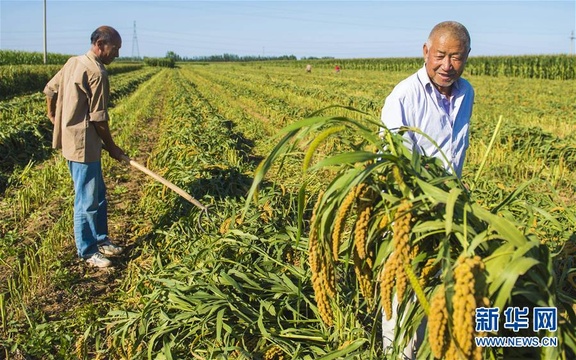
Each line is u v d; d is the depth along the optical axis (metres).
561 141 10.60
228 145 10.36
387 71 67.12
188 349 3.52
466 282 1.88
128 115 17.47
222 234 5.09
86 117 5.30
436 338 1.96
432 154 3.14
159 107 22.12
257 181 2.24
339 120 2.47
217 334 3.33
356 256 2.69
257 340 3.57
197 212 6.14
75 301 4.84
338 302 3.65
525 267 1.93
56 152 11.65
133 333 3.77
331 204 2.48
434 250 2.43
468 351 1.90
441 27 3.13
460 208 2.35
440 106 3.31
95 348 4.04
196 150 9.23
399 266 2.24
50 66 32.34
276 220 5.55
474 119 14.96
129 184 8.87
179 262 4.66
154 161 10.06
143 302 4.15
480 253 2.31
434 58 3.15
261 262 4.45
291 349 3.40
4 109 15.20
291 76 52.12
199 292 3.90
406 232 2.24
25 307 4.66
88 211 5.45
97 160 5.44
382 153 2.56
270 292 4.04
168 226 6.32
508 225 2.12
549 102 21.70
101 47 5.30
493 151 10.11
